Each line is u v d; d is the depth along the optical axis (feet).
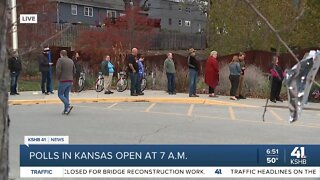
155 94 58.23
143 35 107.96
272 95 51.49
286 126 35.47
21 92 59.72
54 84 67.82
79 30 97.04
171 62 58.03
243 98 54.85
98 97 54.29
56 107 47.32
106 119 38.32
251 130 33.09
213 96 55.67
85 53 80.69
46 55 57.16
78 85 61.11
